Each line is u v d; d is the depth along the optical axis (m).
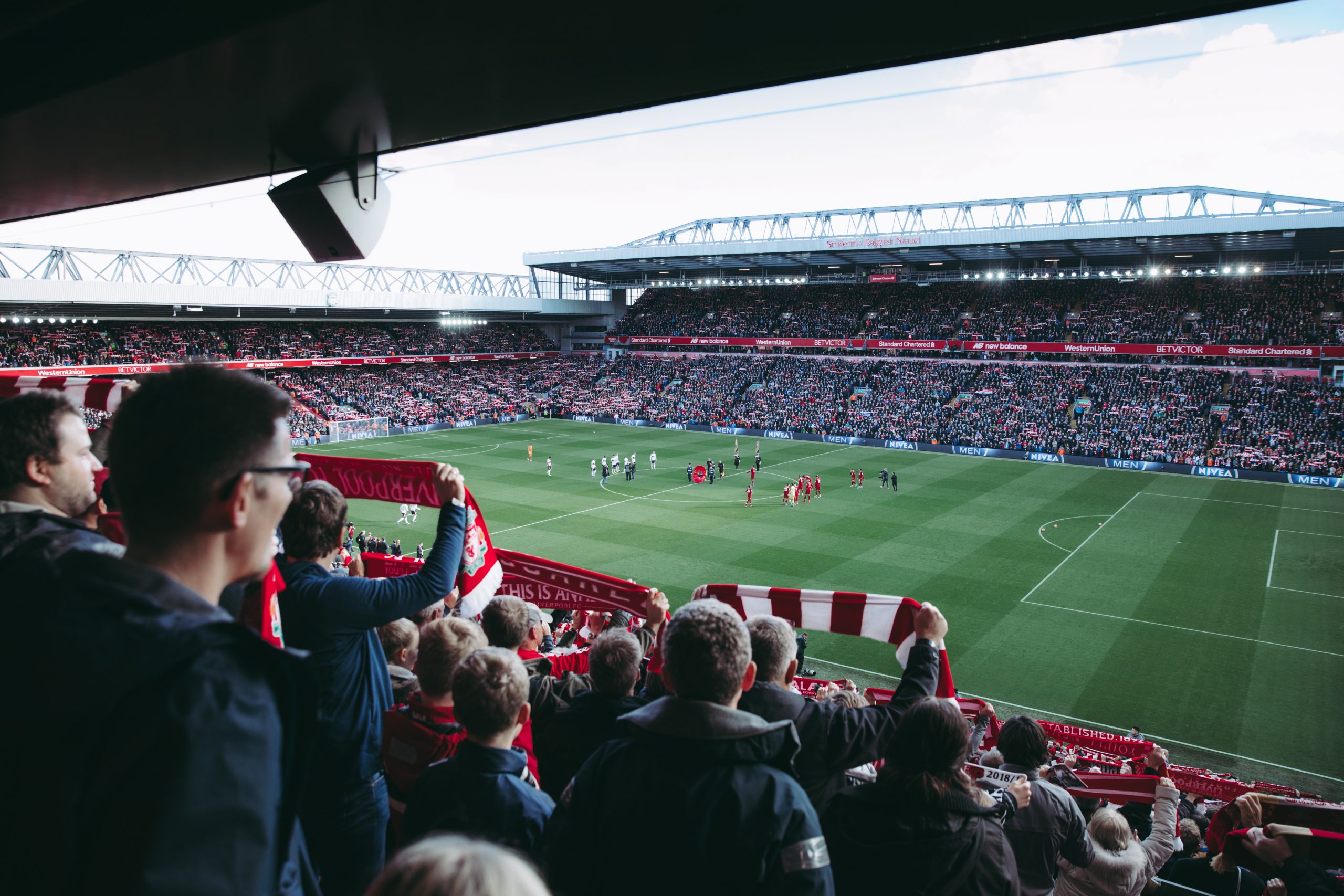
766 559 33.56
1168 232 57.59
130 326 70.69
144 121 5.65
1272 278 70.62
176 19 4.47
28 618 1.55
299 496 3.80
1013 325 75.75
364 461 4.58
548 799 3.38
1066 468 56.47
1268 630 25.98
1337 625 26.41
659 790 2.64
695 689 2.71
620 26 4.28
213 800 1.44
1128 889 4.95
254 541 1.91
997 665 23.39
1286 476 51.09
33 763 1.50
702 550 35.00
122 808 1.42
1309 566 32.69
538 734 4.79
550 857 2.87
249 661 1.65
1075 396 68.31
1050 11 3.99
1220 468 52.81
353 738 3.76
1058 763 12.09
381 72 4.88
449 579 3.80
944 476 52.94
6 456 2.68
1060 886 5.22
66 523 2.54
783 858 2.51
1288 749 18.92
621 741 2.90
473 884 1.12
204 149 6.37
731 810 2.54
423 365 91.81
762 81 5.14
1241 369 66.00
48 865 1.48
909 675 4.15
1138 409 64.38
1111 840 5.07
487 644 4.21
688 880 2.55
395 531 39.03
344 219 6.88
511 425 79.50
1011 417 66.88
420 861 1.20
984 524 39.47
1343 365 62.22
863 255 73.88
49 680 1.47
